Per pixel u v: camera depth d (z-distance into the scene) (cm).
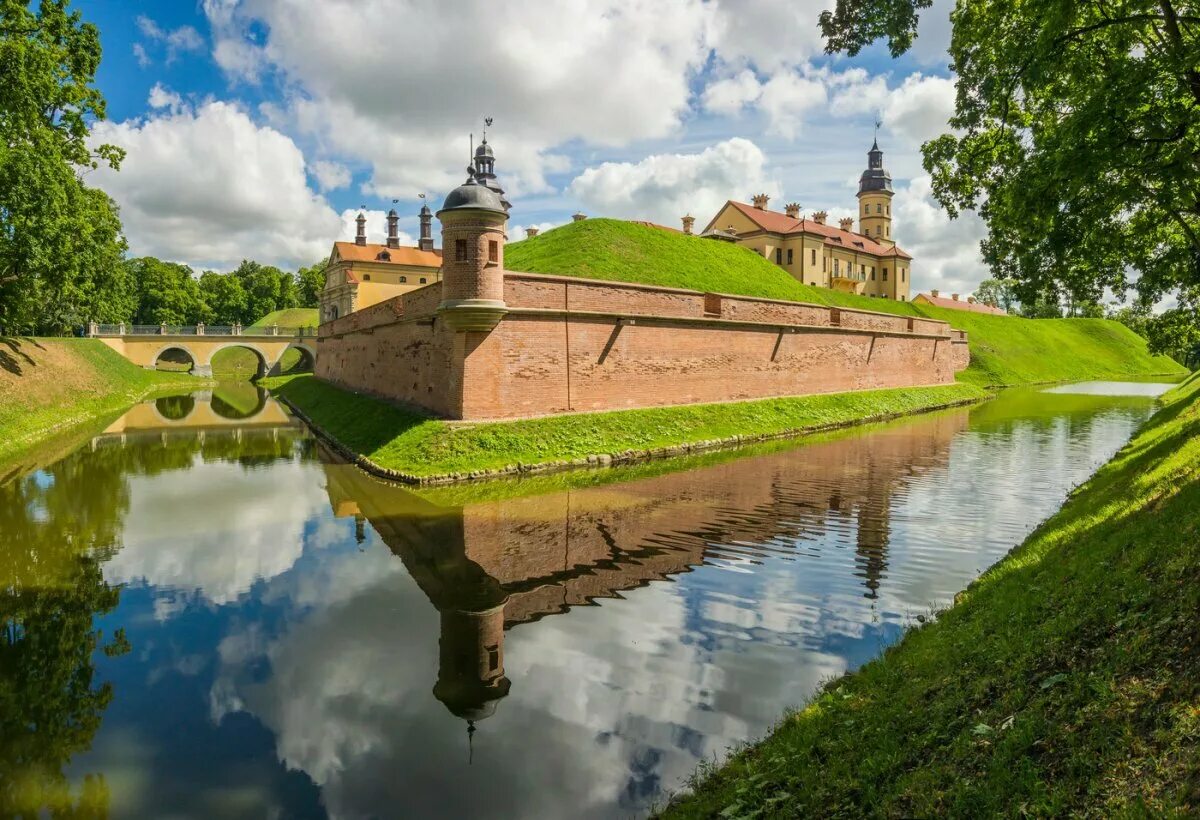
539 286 2458
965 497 1770
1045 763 488
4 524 1596
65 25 2928
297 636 989
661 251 4547
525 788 645
